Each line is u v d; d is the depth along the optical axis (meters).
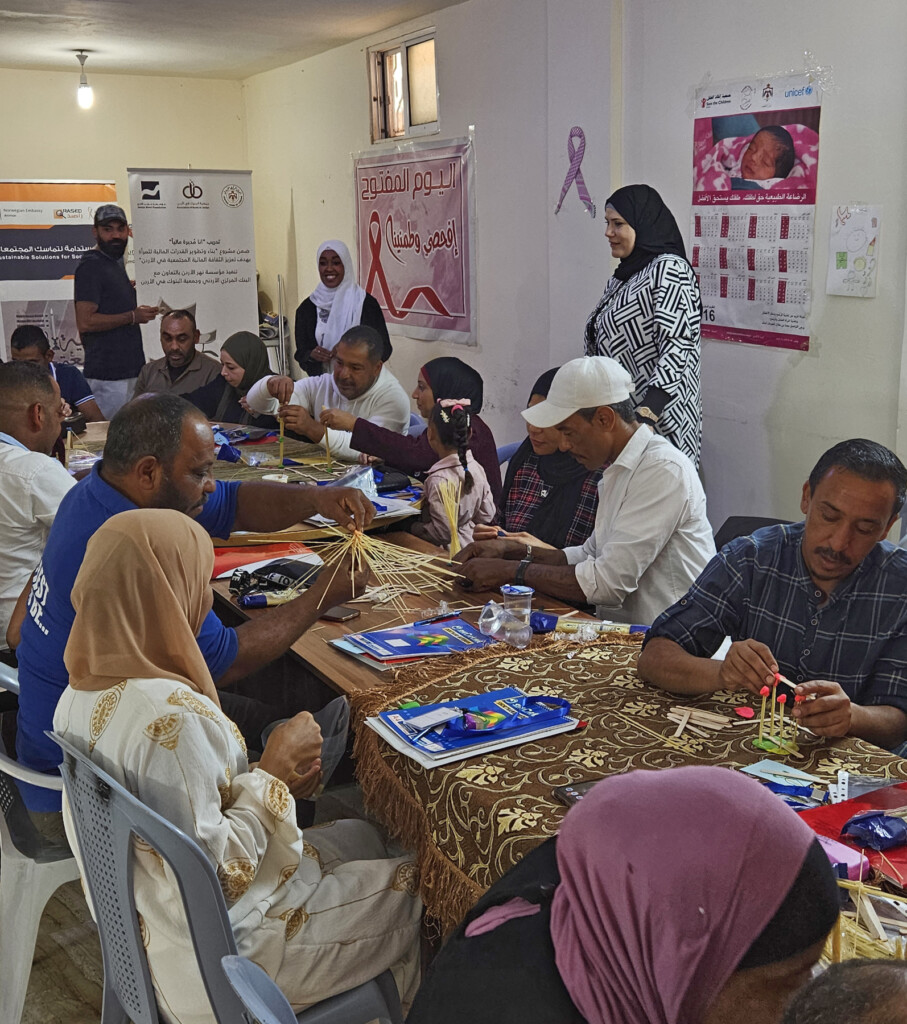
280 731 1.68
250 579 2.64
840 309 3.66
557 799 1.52
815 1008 0.61
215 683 1.96
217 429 4.73
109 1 5.28
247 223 7.50
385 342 6.45
